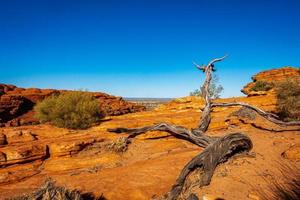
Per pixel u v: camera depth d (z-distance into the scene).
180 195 8.02
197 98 23.00
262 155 11.34
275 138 14.38
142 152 12.23
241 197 7.74
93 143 11.98
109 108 25.36
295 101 18.81
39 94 25.66
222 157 9.90
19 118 22.09
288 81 20.67
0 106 21.19
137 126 14.59
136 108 30.17
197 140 12.73
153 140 13.55
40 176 9.45
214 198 7.59
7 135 11.41
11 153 9.70
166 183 8.92
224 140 9.84
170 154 12.00
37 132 12.65
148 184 8.81
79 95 15.89
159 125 13.82
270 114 15.88
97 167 10.45
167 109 21.67
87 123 14.52
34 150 10.30
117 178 9.24
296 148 11.12
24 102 24.05
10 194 7.92
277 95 21.33
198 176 8.94
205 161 8.83
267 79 35.28
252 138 14.48
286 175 9.11
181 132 13.42
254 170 9.66
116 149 11.85
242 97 24.48
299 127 16.00
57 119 14.09
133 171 9.90
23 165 9.81
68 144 10.97
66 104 14.49
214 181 8.83
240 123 17.47
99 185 8.65
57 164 10.27
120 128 13.36
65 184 8.66
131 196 8.01
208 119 14.89
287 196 7.46
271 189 8.13
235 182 8.73
